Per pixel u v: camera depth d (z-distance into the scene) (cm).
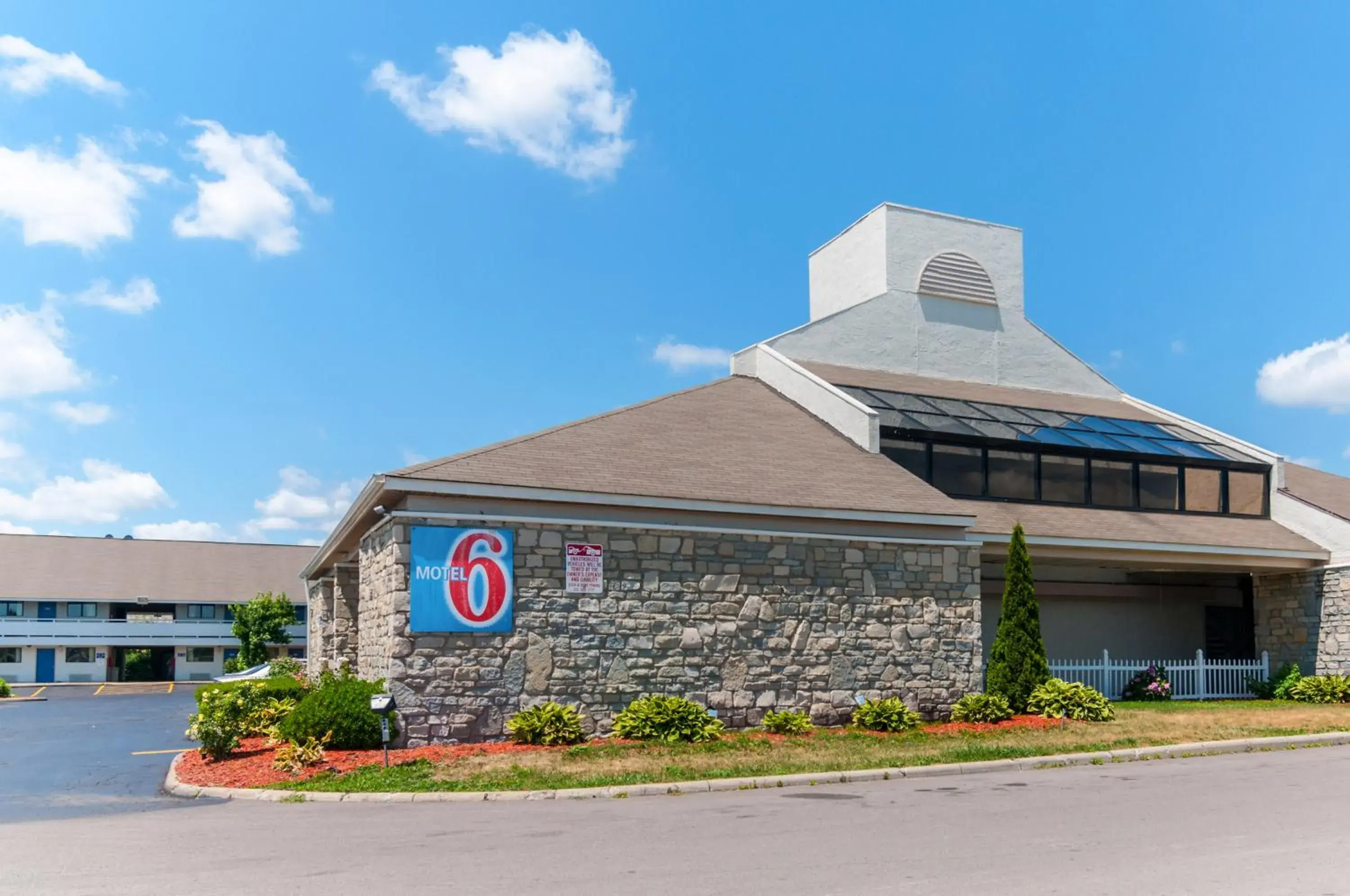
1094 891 751
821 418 2378
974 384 2933
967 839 964
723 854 912
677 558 1764
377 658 1767
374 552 1833
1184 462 2569
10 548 5722
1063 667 2333
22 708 3416
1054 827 1027
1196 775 1419
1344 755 1625
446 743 1584
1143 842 936
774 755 1517
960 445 2358
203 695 1686
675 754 1507
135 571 5756
